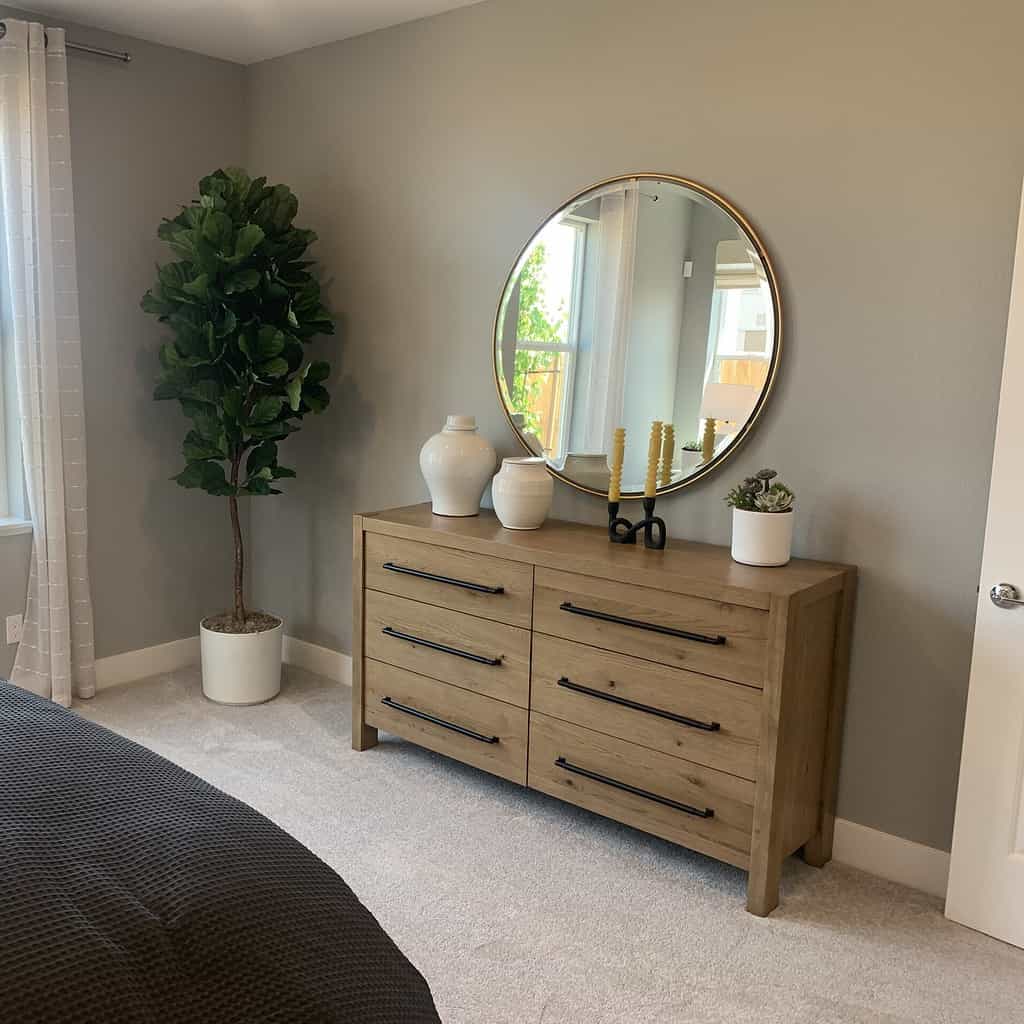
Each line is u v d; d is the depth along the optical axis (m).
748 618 2.32
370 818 2.81
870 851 2.64
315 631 4.03
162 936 1.16
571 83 3.03
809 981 2.14
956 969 2.21
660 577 2.46
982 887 2.34
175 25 3.47
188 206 3.81
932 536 2.48
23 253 3.30
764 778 2.34
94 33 3.50
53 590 3.46
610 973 2.15
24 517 3.55
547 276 3.11
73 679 3.64
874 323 2.52
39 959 1.06
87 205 3.54
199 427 3.44
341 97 3.66
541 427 3.19
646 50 2.85
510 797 2.98
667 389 2.89
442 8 3.26
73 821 1.35
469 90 3.28
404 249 3.54
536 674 2.77
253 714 3.56
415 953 2.19
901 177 2.44
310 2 3.21
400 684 3.13
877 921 2.39
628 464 2.99
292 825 2.75
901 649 2.55
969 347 2.38
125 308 3.70
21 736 1.61
